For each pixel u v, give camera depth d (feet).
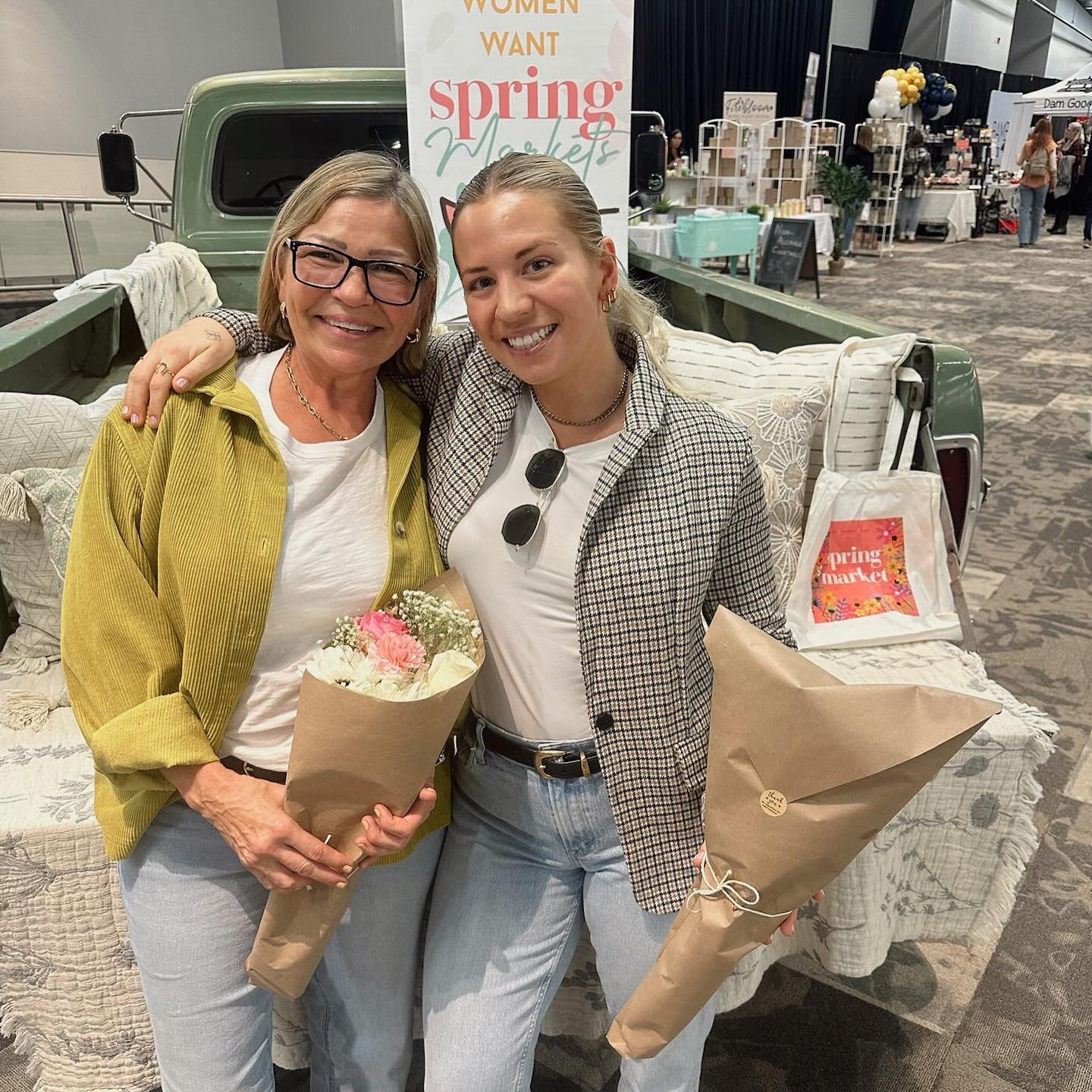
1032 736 4.69
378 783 3.04
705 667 3.55
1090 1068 5.06
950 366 5.77
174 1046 3.53
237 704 3.35
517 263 3.08
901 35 46.91
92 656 3.21
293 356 3.44
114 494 3.21
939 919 5.11
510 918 3.77
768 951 4.85
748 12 37.29
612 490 3.28
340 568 3.34
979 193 45.55
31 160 21.20
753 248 22.30
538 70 7.00
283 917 3.32
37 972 4.34
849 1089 4.92
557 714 3.53
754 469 3.44
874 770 2.77
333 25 23.22
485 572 3.49
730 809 3.06
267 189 9.32
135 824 3.38
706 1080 4.98
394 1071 4.09
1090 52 81.87
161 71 23.04
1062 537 12.30
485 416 3.54
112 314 7.76
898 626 5.70
